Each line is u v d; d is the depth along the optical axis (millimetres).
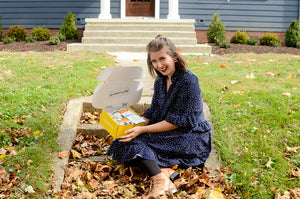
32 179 2422
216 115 3426
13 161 2586
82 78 4750
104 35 8766
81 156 2959
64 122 3283
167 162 2545
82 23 11008
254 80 4859
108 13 10141
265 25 11109
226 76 5047
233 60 6648
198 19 11008
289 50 8758
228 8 11008
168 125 2541
